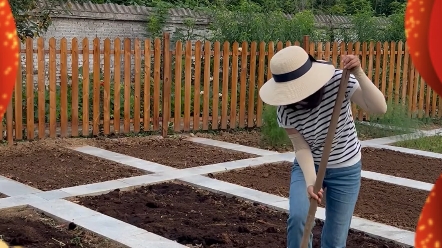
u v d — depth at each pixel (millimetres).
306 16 12969
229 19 12211
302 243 3283
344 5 18094
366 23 13805
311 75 3258
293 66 3248
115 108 9961
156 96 10250
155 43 10164
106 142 9562
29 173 7395
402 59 12594
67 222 5426
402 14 13938
